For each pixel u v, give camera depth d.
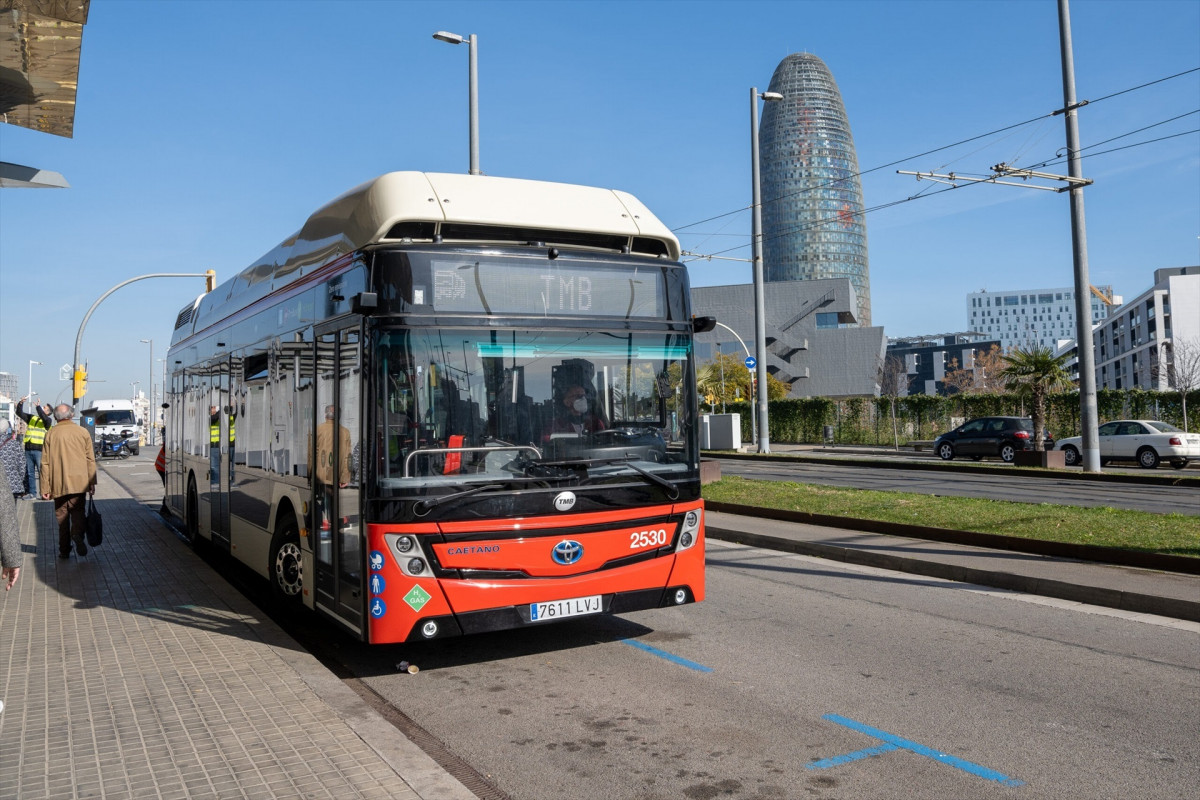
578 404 6.39
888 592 9.48
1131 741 5.14
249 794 4.25
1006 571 9.69
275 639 7.19
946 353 177.38
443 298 6.08
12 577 4.46
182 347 13.72
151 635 7.33
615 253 6.71
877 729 5.38
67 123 8.95
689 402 6.86
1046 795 4.44
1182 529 11.44
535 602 6.09
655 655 7.06
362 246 6.33
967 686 6.20
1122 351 123.44
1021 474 25.45
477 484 5.99
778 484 19.17
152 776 4.46
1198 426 37.88
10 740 4.96
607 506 6.38
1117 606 8.62
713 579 10.29
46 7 6.61
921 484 21.91
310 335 7.34
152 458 46.78
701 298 112.69
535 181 6.88
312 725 5.18
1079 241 24.56
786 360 110.44
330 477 6.73
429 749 5.18
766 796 4.48
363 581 5.92
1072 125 24.31
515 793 4.57
